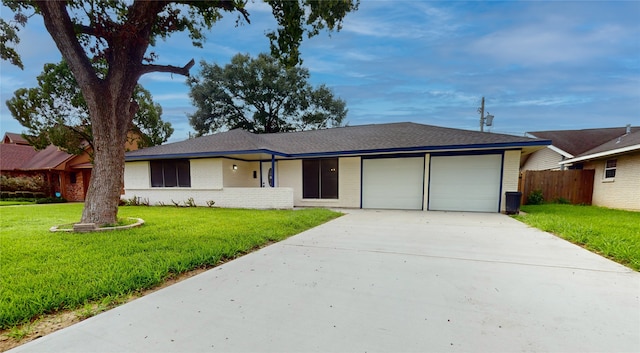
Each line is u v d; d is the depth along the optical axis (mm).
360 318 2279
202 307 2494
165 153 11055
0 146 19359
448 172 9664
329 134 12898
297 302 2580
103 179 6203
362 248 4531
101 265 3494
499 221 7258
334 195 11227
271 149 10258
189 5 7043
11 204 13938
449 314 2336
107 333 2076
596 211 8523
